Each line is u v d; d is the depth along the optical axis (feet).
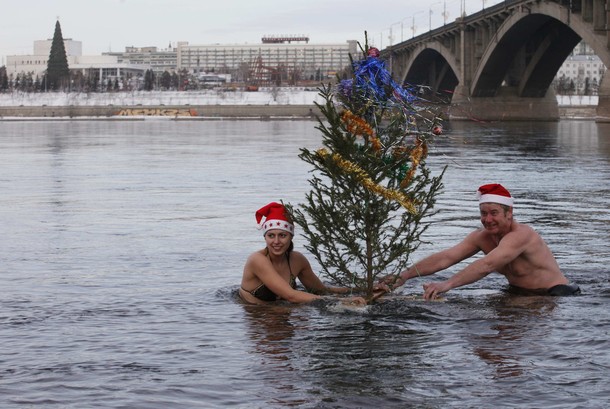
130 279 30.12
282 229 27.09
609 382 18.25
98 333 22.66
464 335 22.44
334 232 26.25
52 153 112.27
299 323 23.91
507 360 19.98
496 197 28.78
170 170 81.82
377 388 18.04
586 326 23.26
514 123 295.07
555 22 300.40
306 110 481.46
